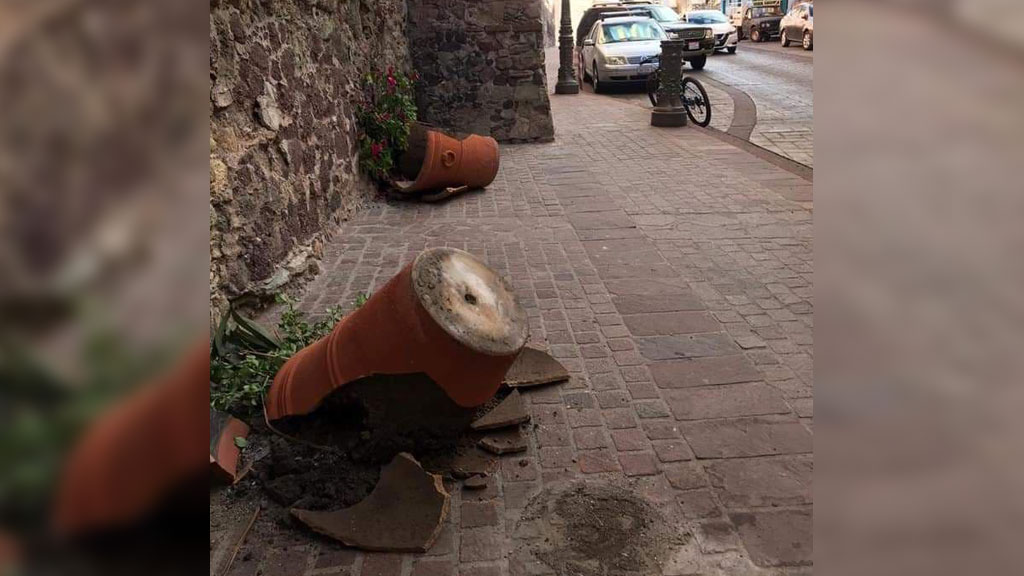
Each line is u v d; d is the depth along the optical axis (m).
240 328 3.83
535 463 3.05
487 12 10.56
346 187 6.87
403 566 2.50
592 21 23.88
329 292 5.07
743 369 3.79
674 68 11.68
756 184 7.80
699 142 10.41
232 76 4.43
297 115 5.50
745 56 21.98
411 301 2.77
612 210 7.02
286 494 2.82
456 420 2.97
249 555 2.56
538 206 7.27
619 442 3.17
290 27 5.50
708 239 6.02
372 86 7.83
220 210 4.20
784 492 2.82
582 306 4.70
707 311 4.56
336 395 3.02
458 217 6.94
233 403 3.34
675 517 2.70
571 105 15.21
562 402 3.51
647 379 3.71
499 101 10.84
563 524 2.68
